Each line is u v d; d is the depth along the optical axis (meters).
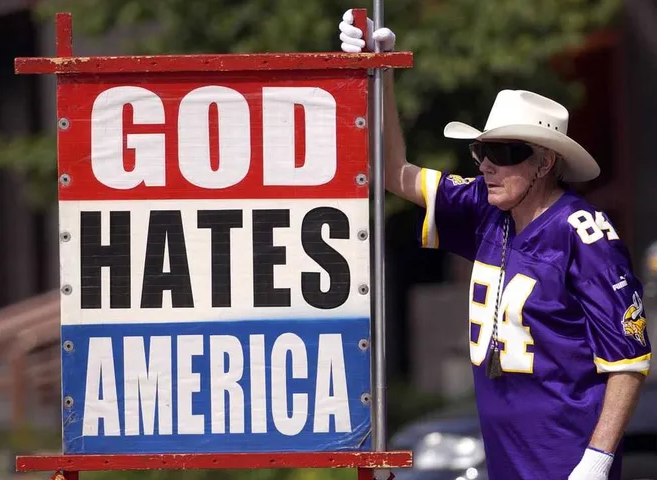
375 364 15.57
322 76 15.66
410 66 15.56
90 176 15.68
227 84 15.69
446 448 29.12
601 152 59.38
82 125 15.70
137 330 15.64
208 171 15.68
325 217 15.62
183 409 15.62
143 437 15.62
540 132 16.02
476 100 43.38
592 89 58.56
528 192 16.30
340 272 15.61
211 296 15.63
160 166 15.70
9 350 50.66
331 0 42.34
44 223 65.38
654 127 57.72
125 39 47.66
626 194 58.88
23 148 46.25
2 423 49.97
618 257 15.82
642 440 27.05
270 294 15.62
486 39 42.06
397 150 17.84
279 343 15.60
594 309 15.68
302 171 15.66
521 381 15.98
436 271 63.31
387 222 46.50
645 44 57.59
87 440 15.62
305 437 15.56
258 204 15.66
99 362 15.62
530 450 15.95
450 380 55.03
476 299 16.58
